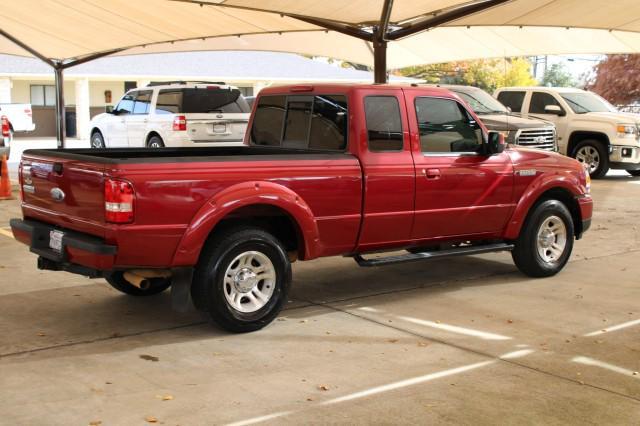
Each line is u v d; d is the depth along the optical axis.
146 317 6.75
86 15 13.89
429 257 7.39
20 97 35.22
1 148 13.91
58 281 8.00
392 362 5.62
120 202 5.64
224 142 16.30
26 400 4.80
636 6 12.16
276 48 19.42
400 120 7.16
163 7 12.82
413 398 4.91
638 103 34.81
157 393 4.95
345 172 6.75
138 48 19.31
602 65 35.56
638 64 34.50
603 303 7.38
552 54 18.64
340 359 5.69
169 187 5.80
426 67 44.34
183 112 16.23
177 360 5.62
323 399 4.88
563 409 4.77
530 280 8.34
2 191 13.91
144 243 5.76
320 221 6.65
